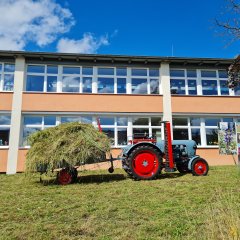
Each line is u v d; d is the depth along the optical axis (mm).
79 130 11062
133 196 8000
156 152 11547
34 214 6250
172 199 7469
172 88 19766
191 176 12047
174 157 12758
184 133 19328
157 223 5484
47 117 18266
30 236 4906
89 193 8594
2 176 14484
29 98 18047
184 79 20016
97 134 11289
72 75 18938
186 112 19266
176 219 5727
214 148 19203
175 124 19375
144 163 11430
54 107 18172
